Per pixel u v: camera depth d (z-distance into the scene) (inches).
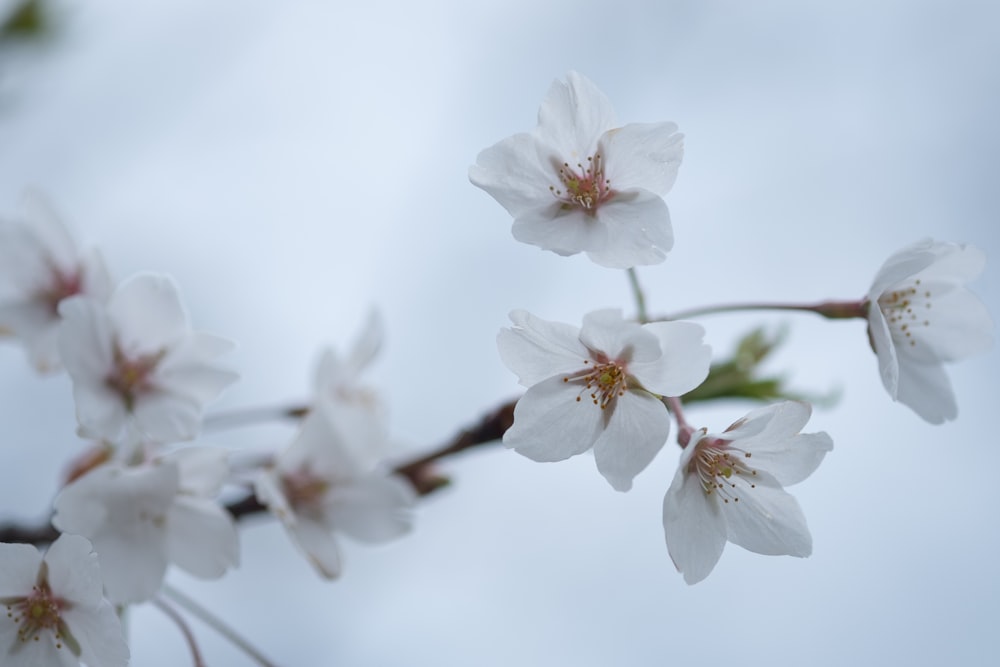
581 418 13.6
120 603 13.9
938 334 15.1
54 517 13.8
